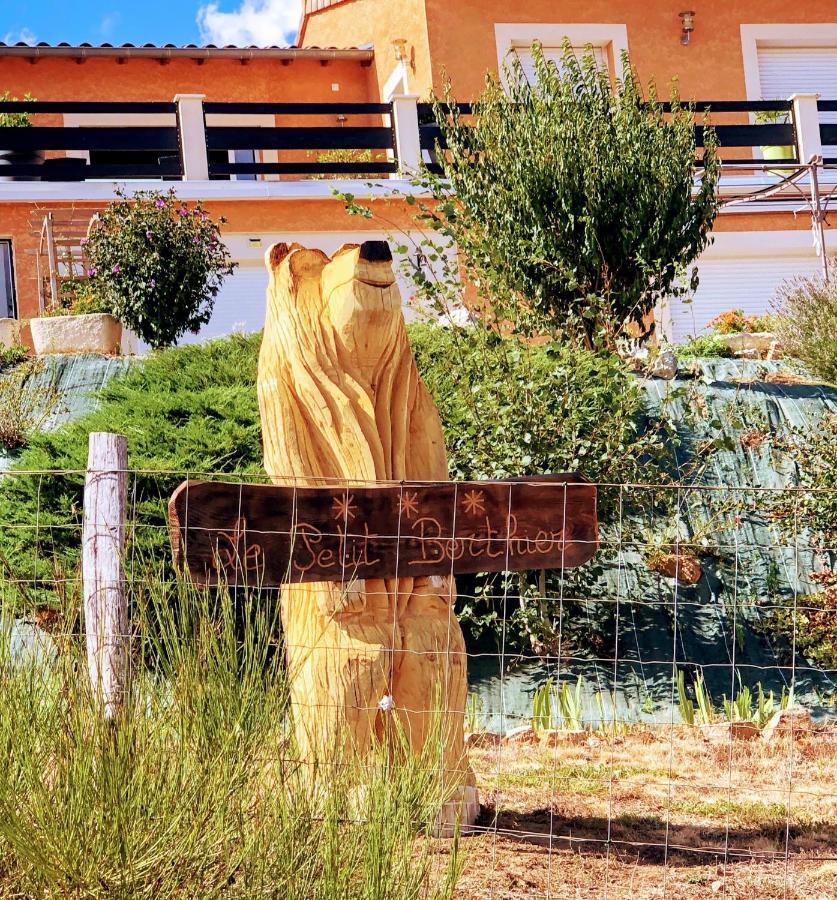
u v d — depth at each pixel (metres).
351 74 22.64
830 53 21.77
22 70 21.16
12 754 3.26
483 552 4.68
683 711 7.54
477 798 5.03
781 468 9.94
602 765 6.42
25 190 16.64
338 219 17.77
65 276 15.47
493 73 19.95
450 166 11.85
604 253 11.35
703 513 9.34
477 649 8.42
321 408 4.76
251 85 22.30
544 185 11.28
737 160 18.58
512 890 4.21
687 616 8.69
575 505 4.75
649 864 4.73
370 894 3.26
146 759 3.35
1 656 3.47
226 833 3.29
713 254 18.81
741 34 21.16
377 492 4.57
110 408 9.88
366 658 4.56
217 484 4.35
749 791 5.94
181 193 17.19
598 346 9.07
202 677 3.51
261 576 4.39
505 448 8.30
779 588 8.88
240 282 17.47
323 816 3.46
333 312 4.80
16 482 8.48
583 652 8.34
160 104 17.59
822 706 7.82
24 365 12.31
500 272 9.72
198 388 10.83
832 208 19.23
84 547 4.39
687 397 10.58
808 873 4.67
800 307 12.61
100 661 3.56
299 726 4.62
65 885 3.13
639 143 11.57
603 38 20.69
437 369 8.94
